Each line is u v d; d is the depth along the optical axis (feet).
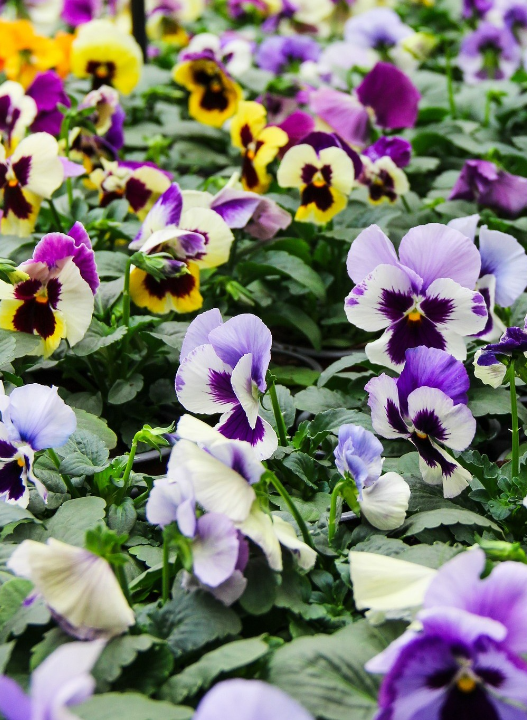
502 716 2.84
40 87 4.55
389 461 3.48
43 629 3.07
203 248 3.77
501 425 3.88
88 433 3.44
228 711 2.15
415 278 3.43
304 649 2.98
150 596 3.24
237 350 3.29
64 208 4.45
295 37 5.97
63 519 3.27
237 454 3.09
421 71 6.09
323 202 4.20
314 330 4.17
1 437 3.25
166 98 5.62
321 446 3.57
